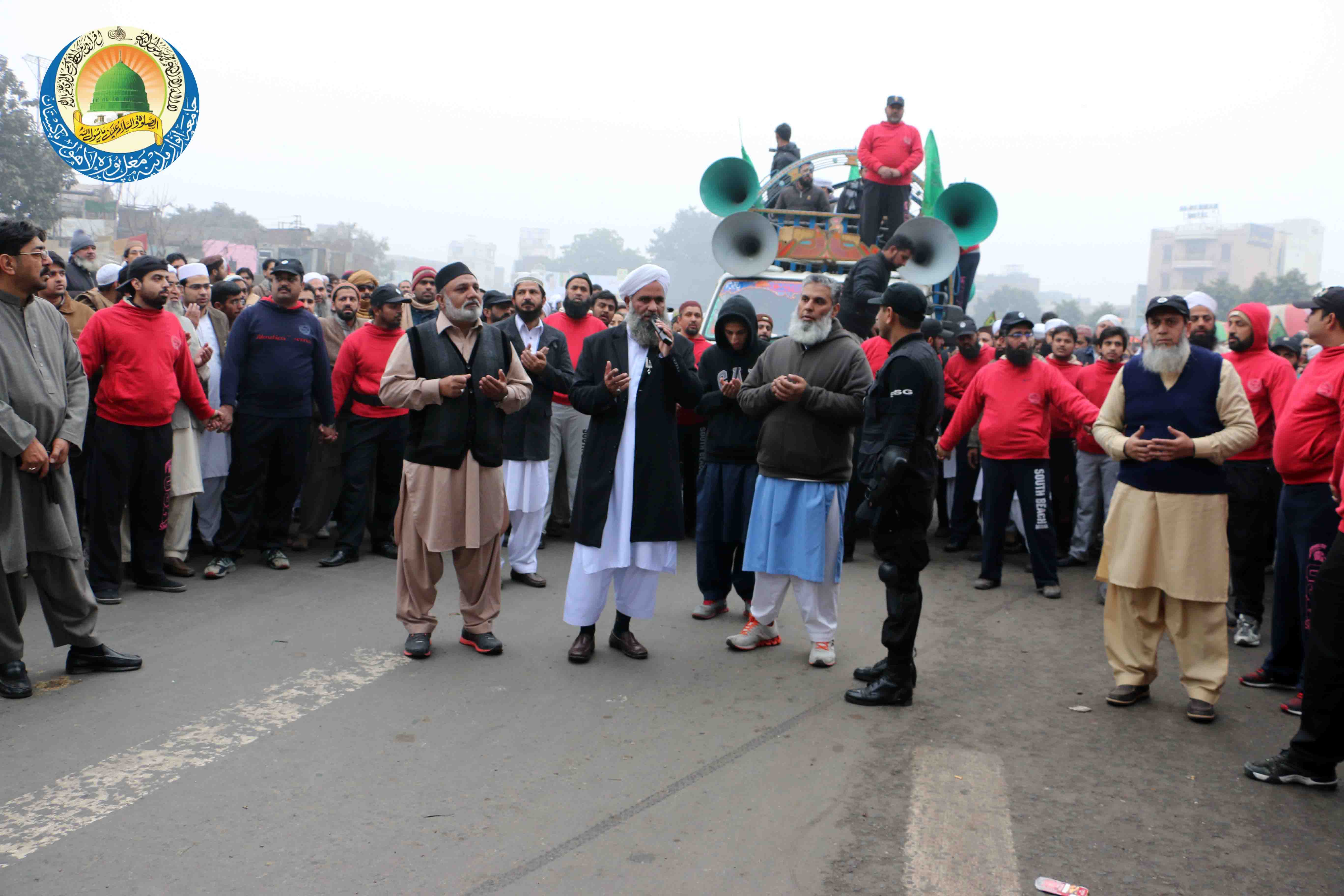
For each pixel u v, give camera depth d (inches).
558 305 450.9
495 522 197.8
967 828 128.8
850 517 294.8
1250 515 224.1
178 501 251.3
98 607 187.8
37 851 116.9
